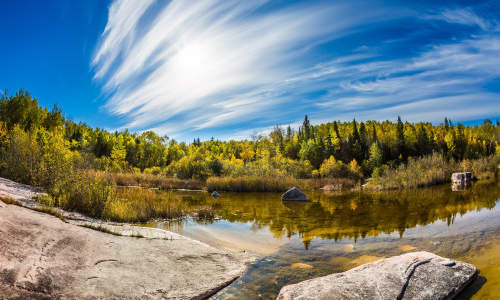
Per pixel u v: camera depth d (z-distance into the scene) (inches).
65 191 294.8
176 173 954.1
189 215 340.8
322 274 157.2
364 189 711.7
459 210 328.8
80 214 259.8
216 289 136.3
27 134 542.6
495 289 124.8
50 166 370.6
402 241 216.4
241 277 153.6
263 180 714.8
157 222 292.0
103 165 794.8
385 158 2016.5
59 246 134.6
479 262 158.7
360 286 121.4
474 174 813.9
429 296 115.8
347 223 293.4
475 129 3528.5
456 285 124.7
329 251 200.7
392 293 115.5
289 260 182.4
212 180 738.2
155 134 1772.9
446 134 2667.3
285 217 334.6
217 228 276.1
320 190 727.7
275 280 149.4
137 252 159.8
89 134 1744.6
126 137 1977.1
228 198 531.5
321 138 2050.9
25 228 137.7
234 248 208.7
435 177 729.6
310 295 117.8
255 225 291.0
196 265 160.2
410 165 881.5
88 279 117.6
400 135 2175.2
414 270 132.3
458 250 182.9
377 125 3324.3
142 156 1617.9
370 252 194.2
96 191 299.7
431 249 189.8
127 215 286.2
